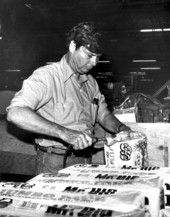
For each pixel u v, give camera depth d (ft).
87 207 2.29
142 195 2.47
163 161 5.96
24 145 7.94
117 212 2.17
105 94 17.26
